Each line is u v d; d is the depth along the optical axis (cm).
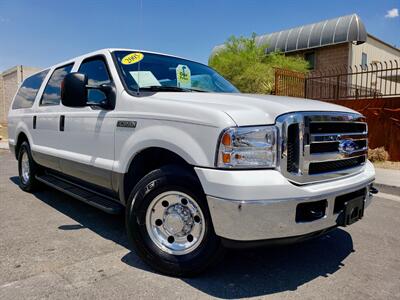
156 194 299
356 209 303
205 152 264
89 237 379
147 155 330
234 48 1886
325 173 287
